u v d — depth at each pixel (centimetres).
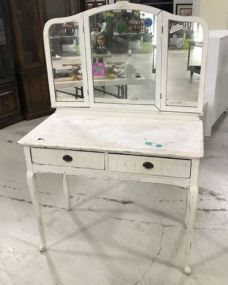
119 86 184
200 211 219
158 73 174
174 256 183
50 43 182
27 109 399
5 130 372
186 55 168
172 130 168
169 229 204
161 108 181
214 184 252
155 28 167
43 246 188
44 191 248
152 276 170
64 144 155
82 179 263
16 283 169
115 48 178
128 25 172
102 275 172
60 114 194
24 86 389
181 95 175
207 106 320
